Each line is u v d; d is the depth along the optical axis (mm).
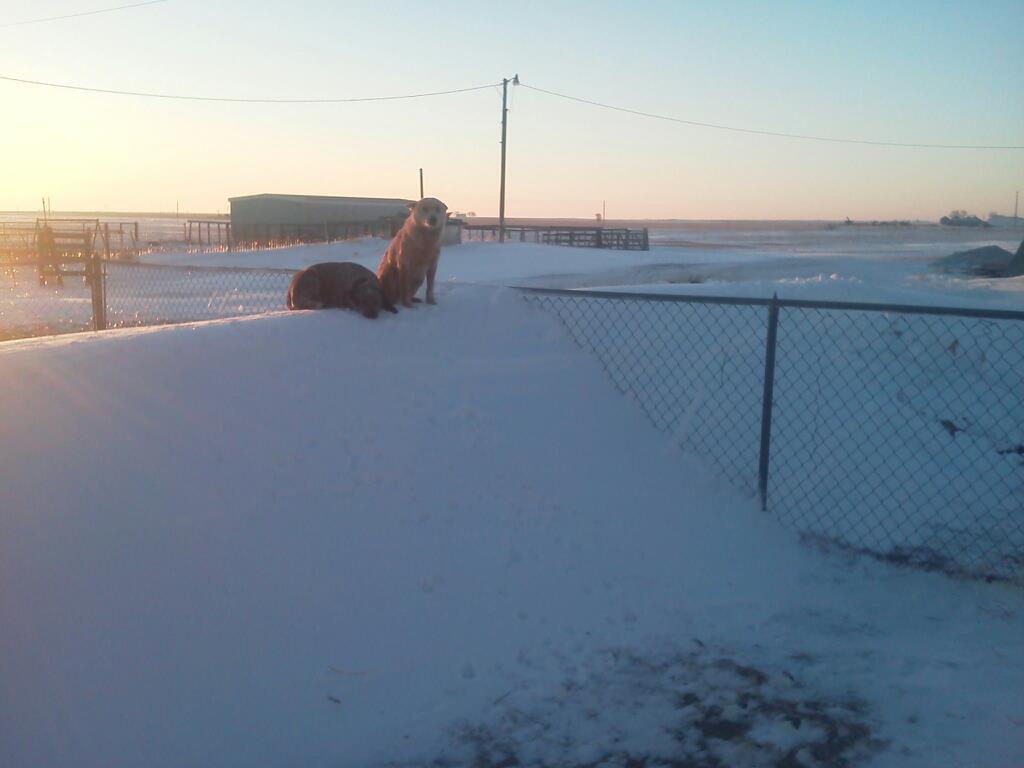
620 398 7684
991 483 6695
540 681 4914
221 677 4609
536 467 6656
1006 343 7906
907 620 5535
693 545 6332
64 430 5422
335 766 4285
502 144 47781
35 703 4238
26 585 4609
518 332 8172
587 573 5879
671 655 5160
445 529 5887
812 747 4246
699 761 4191
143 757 4199
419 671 4938
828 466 6902
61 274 23781
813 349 7926
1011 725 4305
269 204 52969
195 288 18703
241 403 6195
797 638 5336
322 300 7898
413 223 7961
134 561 4922
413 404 6852
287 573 5219
